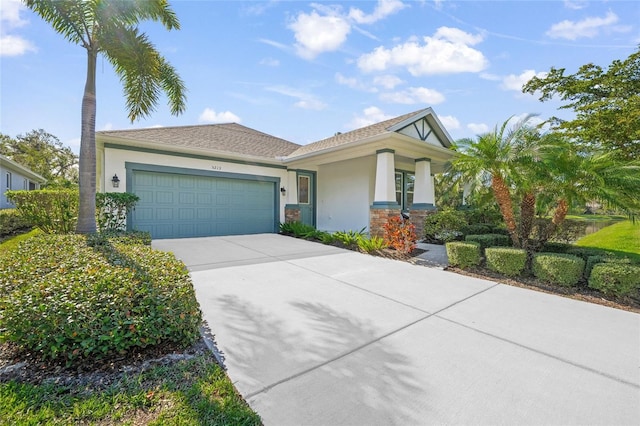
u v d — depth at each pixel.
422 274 6.38
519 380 2.72
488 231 10.48
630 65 9.40
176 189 10.27
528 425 2.18
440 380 2.69
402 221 9.73
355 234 10.20
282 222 12.95
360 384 2.61
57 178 33.31
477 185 7.16
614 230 13.36
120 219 8.35
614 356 3.19
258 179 12.20
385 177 9.88
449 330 3.75
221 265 6.67
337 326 3.78
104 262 3.66
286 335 3.49
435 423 2.18
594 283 5.29
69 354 2.48
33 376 2.47
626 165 6.52
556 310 4.52
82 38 6.38
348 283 5.62
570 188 6.79
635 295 5.13
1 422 1.97
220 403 2.28
